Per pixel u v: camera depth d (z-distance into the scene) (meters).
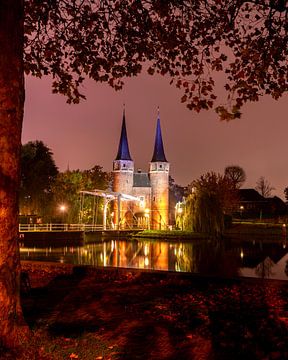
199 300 8.46
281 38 8.84
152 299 8.52
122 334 6.14
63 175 62.44
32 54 9.73
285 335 6.05
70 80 9.96
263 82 9.09
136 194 87.25
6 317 5.38
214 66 9.34
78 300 8.42
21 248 39.34
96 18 9.39
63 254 33.88
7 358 5.00
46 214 58.88
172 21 9.38
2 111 5.30
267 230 56.88
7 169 5.34
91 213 67.69
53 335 5.91
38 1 9.20
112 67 9.94
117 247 41.34
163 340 5.91
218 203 51.88
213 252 35.56
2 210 5.33
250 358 5.26
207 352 5.48
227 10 8.90
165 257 31.98
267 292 9.31
